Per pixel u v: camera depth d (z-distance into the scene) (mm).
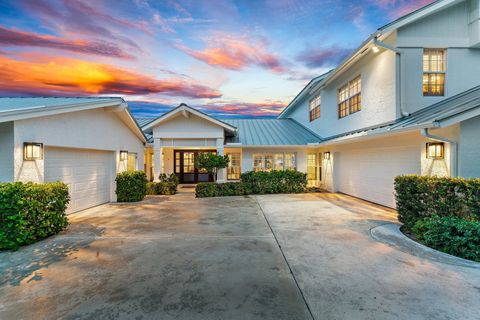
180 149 15672
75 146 7195
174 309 2600
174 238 5023
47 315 2500
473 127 5293
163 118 11484
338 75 10625
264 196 10602
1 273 3447
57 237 5062
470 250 3846
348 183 10773
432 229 4344
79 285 3105
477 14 7684
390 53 7957
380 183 8453
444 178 4730
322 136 13250
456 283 3115
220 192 10750
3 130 5164
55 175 6641
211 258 3988
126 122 10250
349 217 6770
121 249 4391
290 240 4871
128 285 3107
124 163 10203
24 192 4457
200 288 3035
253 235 5215
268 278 3295
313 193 11461
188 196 10781
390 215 6980
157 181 11852
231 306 2656
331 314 2510
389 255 4039
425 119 5895
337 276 3336
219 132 12008
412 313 2514
